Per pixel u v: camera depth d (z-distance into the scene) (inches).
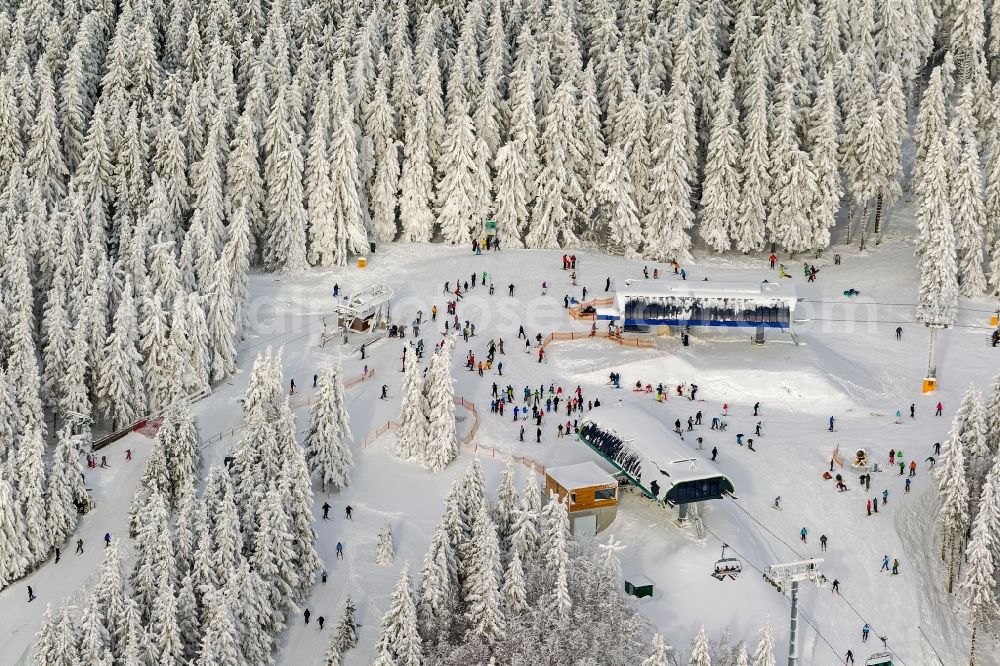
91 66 4842.5
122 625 2532.0
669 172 4746.6
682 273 4566.9
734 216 4835.1
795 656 2682.1
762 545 3063.5
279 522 2797.7
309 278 4532.5
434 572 2667.3
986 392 3796.8
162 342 3587.6
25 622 2805.1
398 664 2544.3
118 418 3508.9
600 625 2588.6
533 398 3631.9
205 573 2674.7
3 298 3580.2
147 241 3966.5
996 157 4522.6
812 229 4842.5
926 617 2955.2
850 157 4869.6
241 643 2605.8
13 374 3437.5
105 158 4488.2
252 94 4697.3
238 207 4591.5
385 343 3991.1
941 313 3860.7
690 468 3036.4
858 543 3105.3
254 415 3230.8
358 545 3043.8
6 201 4109.3
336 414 3235.7
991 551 2940.5
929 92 4859.7
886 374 3939.5
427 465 3309.5
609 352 3895.2
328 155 4660.4
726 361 3860.7
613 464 3206.2
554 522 2753.4
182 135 4539.9
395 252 4813.0
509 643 2588.6
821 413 3668.8
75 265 3818.9
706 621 2790.4
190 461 3122.5
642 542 3026.6
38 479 2999.5
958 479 3036.4
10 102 4512.8
